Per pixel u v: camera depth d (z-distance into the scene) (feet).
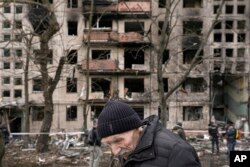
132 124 7.82
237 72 148.97
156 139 8.02
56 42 141.28
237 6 150.51
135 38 143.54
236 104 155.63
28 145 76.48
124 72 146.20
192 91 148.87
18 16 134.92
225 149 81.15
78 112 143.43
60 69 71.92
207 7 149.07
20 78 142.51
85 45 142.82
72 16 146.10
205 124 146.61
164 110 65.77
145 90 146.92
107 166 50.57
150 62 144.46
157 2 134.92
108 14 145.38
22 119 145.89
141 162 7.90
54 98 143.02
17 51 130.72
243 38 150.00
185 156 7.81
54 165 56.08
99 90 146.61
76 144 79.87
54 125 142.82
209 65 148.25
